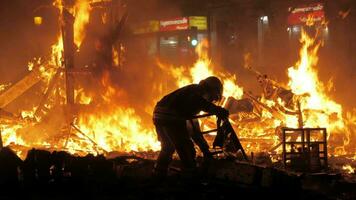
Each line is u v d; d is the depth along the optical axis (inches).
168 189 368.2
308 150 458.3
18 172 387.5
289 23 1547.7
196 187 371.6
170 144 400.2
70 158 405.7
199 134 398.0
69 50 671.8
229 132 390.9
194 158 390.0
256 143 639.8
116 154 563.5
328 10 1453.0
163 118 386.9
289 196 352.8
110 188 376.2
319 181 396.8
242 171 370.9
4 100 695.7
